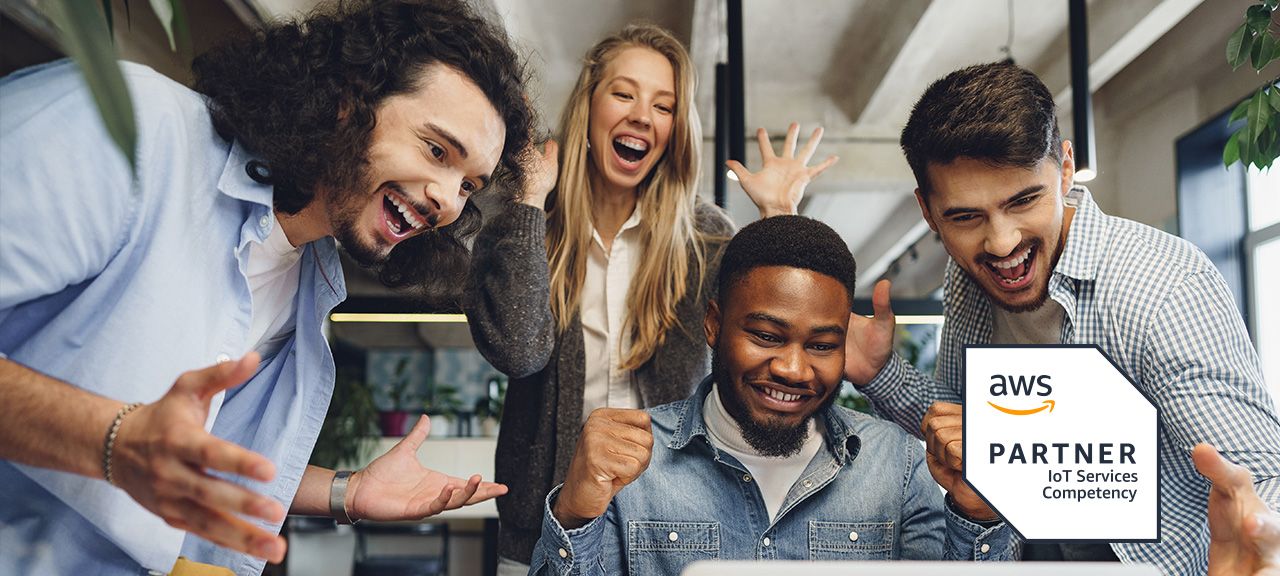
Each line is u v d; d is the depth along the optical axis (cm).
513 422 175
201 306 105
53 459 78
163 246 100
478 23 115
